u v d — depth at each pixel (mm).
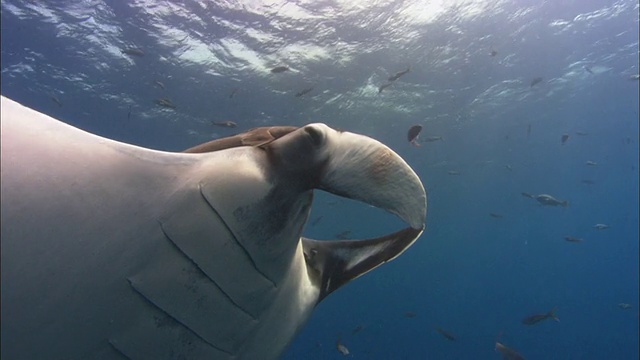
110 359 1466
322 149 1515
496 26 12219
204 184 1504
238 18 10703
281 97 14125
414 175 1530
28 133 1331
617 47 14375
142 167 1464
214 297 1558
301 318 2023
